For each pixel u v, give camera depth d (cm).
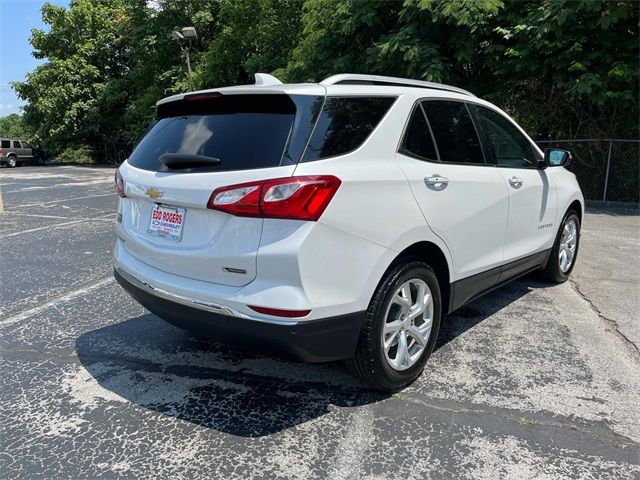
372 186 262
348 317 256
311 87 264
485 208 352
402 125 295
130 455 242
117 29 3162
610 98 1012
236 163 249
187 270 266
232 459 238
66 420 271
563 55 1020
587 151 1189
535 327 399
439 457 239
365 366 277
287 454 242
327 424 267
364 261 259
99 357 348
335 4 1198
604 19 968
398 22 1183
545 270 498
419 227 289
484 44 1116
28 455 241
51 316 426
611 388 303
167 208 278
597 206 1095
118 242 342
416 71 1048
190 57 2567
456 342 371
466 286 346
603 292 487
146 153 309
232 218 246
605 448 246
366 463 235
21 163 3203
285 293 235
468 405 284
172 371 328
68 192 1421
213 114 284
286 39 1820
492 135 384
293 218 234
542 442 250
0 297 475
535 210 430
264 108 265
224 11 2173
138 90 2972
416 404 286
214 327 256
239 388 306
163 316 289
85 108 3119
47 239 737
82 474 228
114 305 454
